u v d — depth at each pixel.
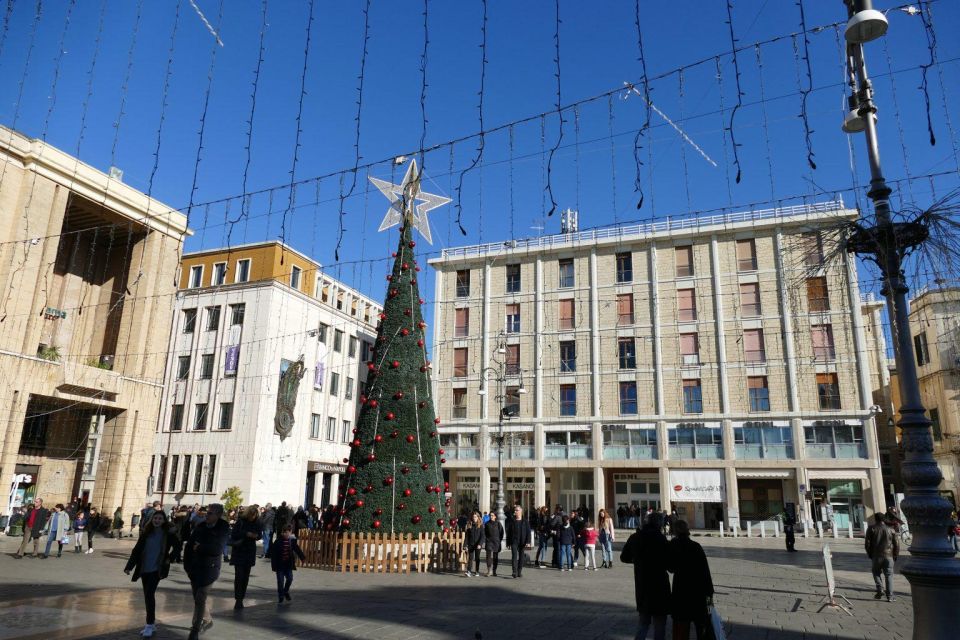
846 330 34.72
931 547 6.27
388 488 15.80
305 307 38.75
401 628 8.28
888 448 43.44
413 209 18.16
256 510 9.85
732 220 37.78
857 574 15.78
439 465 16.80
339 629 8.14
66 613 8.81
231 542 9.61
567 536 17.02
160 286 30.34
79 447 28.94
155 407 29.55
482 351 41.56
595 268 40.34
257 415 34.28
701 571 6.32
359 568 14.96
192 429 35.75
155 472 35.84
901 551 24.14
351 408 42.56
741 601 11.05
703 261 38.22
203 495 34.12
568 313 40.59
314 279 41.28
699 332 37.44
